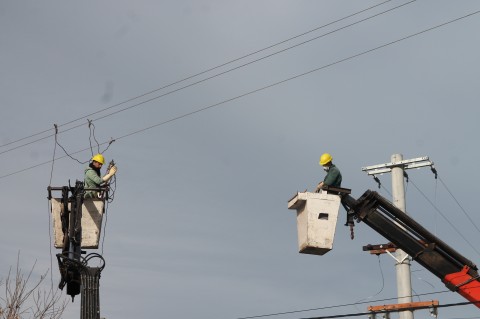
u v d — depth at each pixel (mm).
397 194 28203
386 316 25516
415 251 20734
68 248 21656
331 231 19547
